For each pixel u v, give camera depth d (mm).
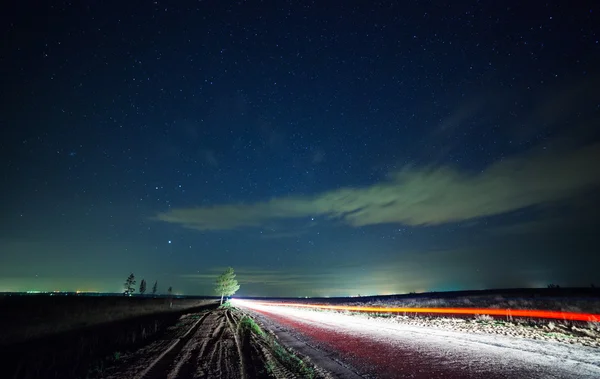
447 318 21469
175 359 10711
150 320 26688
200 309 53688
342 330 18375
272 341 14742
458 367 8195
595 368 7508
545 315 16938
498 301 26078
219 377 8219
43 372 9336
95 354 12305
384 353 10664
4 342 12867
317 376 8109
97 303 21391
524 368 7734
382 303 47312
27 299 15344
